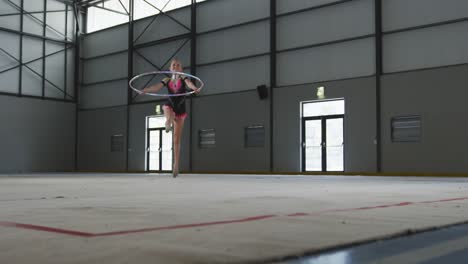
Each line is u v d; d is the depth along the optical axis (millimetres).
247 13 17625
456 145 13016
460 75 13070
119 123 21609
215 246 1416
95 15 22719
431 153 13438
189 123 19094
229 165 17891
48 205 2973
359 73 15023
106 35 22141
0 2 20141
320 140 15875
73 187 5734
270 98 16812
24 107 20922
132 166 21125
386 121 14328
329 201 3338
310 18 16125
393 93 14234
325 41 15742
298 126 16156
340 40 15398
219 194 4199
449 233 1869
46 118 21734
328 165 15688
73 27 22641
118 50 21641
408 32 14180
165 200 3424
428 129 13531
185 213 2445
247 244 1454
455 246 1584
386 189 5355
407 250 1497
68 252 1309
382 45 14625
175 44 19656
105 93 22250
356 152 14859
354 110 14969
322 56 15836
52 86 21953
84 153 22922
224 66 18234
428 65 13766
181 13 19484
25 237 1589
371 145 14570
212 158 18422
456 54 13289
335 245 1467
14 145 20656
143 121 20750
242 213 2455
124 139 21406
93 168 22562
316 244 1470
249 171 17297
